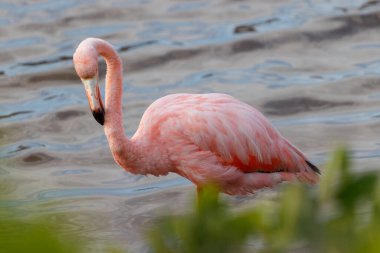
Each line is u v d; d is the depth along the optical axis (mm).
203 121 9062
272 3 17984
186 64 15500
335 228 3398
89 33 16781
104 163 11828
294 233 3389
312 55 15609
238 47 16047
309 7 17594
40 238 3146
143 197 10625
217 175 9156
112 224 9789
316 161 11242
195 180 9305
